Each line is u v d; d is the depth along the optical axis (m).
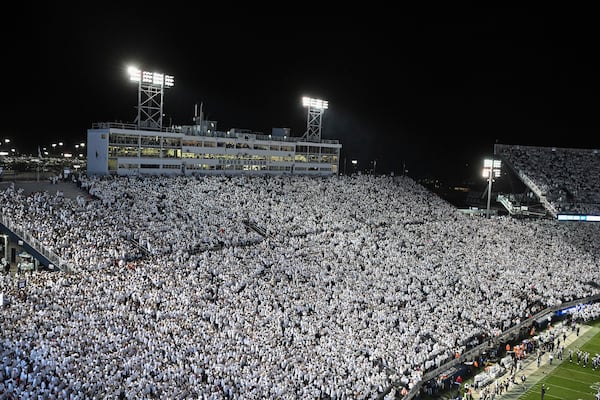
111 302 47.06
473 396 48.59
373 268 71.38
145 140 82.12
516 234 96.62
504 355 58.44
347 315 56.41
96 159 79.69
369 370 46.53
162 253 61.47
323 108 113.88
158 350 41.31
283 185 95.00
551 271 81.12
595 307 71.12
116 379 36.09
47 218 60.50
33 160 146.00
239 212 79.31
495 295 69.75
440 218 101.19
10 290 45.44
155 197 74.44
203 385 38.44
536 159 126.12
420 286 68.50
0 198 61.59
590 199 114.50
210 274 58.22
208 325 47.31
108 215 65.56
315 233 80.75
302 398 39.91
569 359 58.41
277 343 47.53
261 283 59.16
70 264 53.50
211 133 93.12
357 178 109.69
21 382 33.06
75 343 38.94
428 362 49.72
